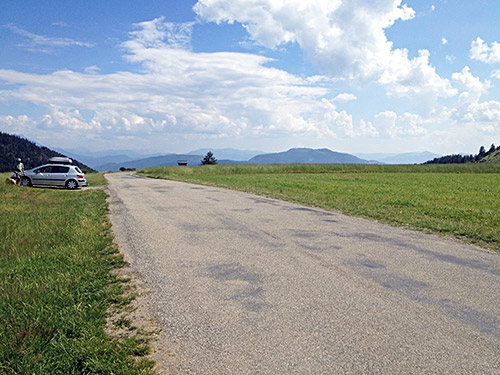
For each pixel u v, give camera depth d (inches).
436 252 273.3
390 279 208.1
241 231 343.0
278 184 1031.6
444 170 2524.6
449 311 163.9
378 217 434.3
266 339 136.3
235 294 183.2
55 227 348.2
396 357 124.0
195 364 120.2
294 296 180.4
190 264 235.6
